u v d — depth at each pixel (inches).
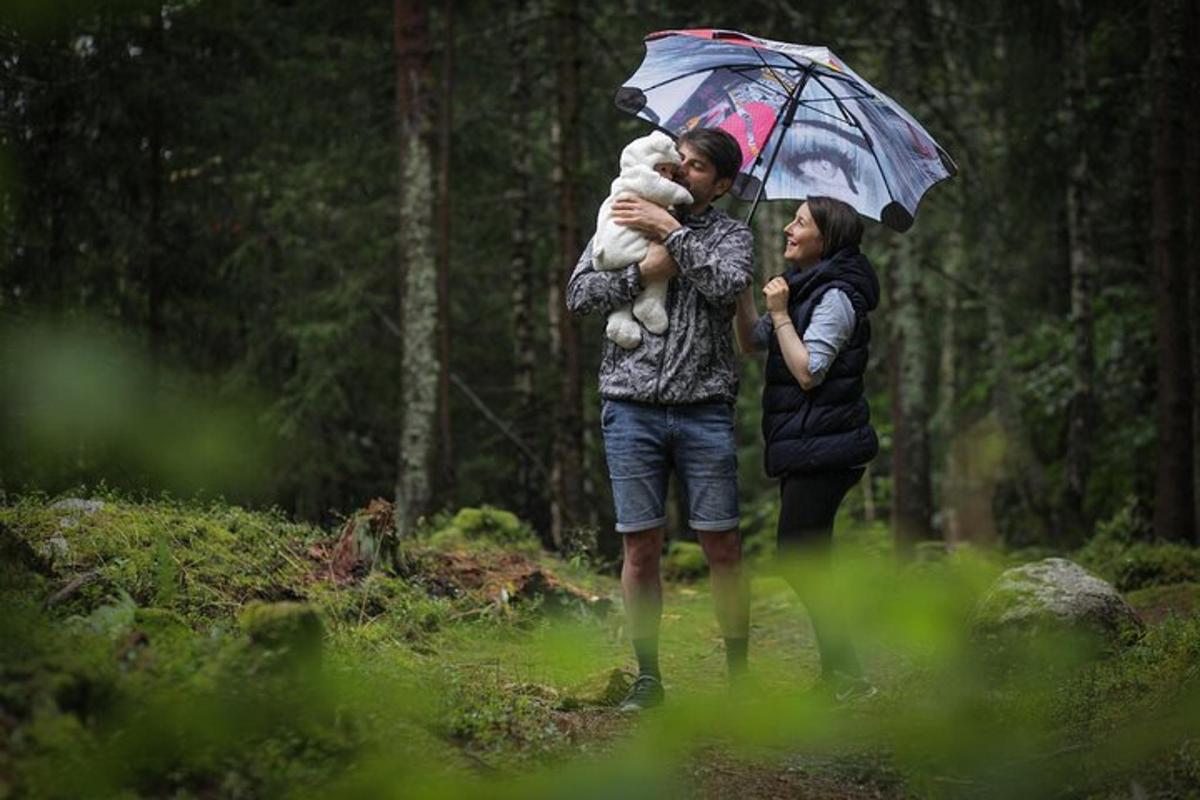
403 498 438.3
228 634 157.9
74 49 414.6
